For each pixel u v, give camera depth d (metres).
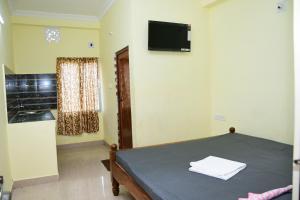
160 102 3.65
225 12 3.64
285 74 2.80
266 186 1.72
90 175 3.62
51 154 3.37
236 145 2.79
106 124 5.41
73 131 5.34
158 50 3.56
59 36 5.18
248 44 3.28
